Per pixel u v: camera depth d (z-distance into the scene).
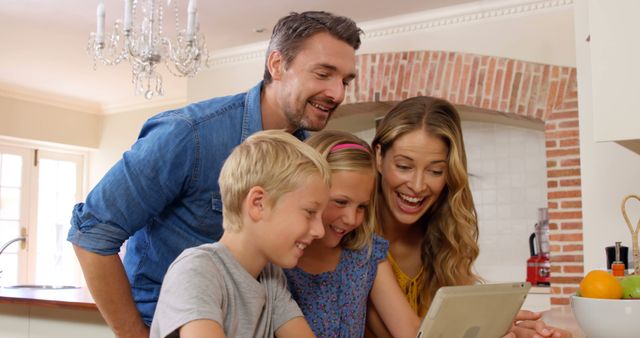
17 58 5.59
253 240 1.12
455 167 1.50
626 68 1.42
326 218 1.28
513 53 4.29
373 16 4.64
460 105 4.49
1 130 6.48
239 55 5.40
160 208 1.49
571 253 4.02
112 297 1.46
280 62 1.61
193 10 3.31
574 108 4.09
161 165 1.45
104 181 1.45
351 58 1.62
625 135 1.42
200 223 1.55
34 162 7.00
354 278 1.37
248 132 1.58
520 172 5.25
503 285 1.14
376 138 1.55
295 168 1.10
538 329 1.31
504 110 4.30
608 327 1.14
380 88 4.70
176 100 6.99
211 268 1.08
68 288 4.26
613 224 2.93
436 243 1.60
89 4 4.31
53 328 3.16
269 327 1.19
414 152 1.47
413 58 4.60
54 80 6.35
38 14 4.53
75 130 7.30
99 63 5.72
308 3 4.34
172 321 0.99
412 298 1.58
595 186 2.97
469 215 1.56
